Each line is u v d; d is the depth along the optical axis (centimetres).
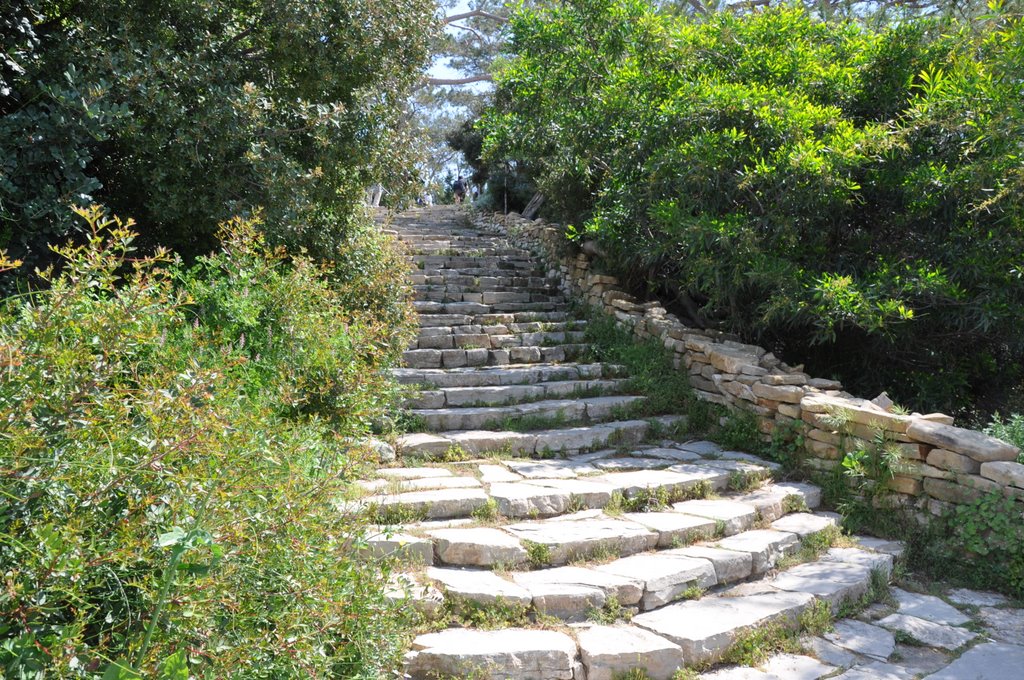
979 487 507
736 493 570
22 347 242
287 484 296
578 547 442
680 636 368
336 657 280
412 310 741
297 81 702
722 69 832
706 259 722
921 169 668
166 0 636
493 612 374
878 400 616
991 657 391
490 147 1073
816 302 683
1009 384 807
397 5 707
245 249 520
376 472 555
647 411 729
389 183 751
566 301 1088
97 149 622
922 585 489
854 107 788
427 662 335
